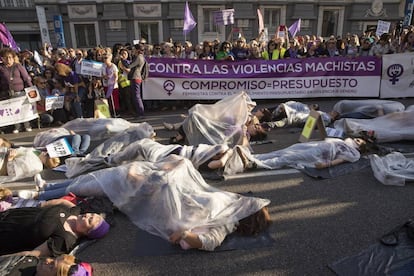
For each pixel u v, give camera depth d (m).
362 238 2.87
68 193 3.51
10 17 21.75
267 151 5.17
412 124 5.44
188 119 5.28
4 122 6.78
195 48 9.95
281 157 4.50
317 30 21.91
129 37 21.09
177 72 8.29
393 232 2.86
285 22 21.56
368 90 8.73
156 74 8.21
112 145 4.86
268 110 6.69
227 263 2.62
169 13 20.69
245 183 4.01
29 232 2.63
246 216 2.98
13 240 2.63
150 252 2.77
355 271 2.47
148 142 4.37
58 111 7.51
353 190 3.75
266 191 3.79
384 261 2.55
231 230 2.93
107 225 3.02
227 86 8.53
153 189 3.14
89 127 6.05
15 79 6.78
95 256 2.75
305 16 21.36
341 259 2.60
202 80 8.41
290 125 6.41
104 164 4.54
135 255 2.74
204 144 4.63
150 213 3.16
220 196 3.17
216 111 5.37
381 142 5.30
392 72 8.60
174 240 2.82
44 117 7.35
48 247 2.62
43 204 3.23
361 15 21.66
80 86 7.55
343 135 5.72
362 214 3.26
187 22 11.18
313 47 9.77
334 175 4.12
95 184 3.43
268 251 2.74
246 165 4.33
